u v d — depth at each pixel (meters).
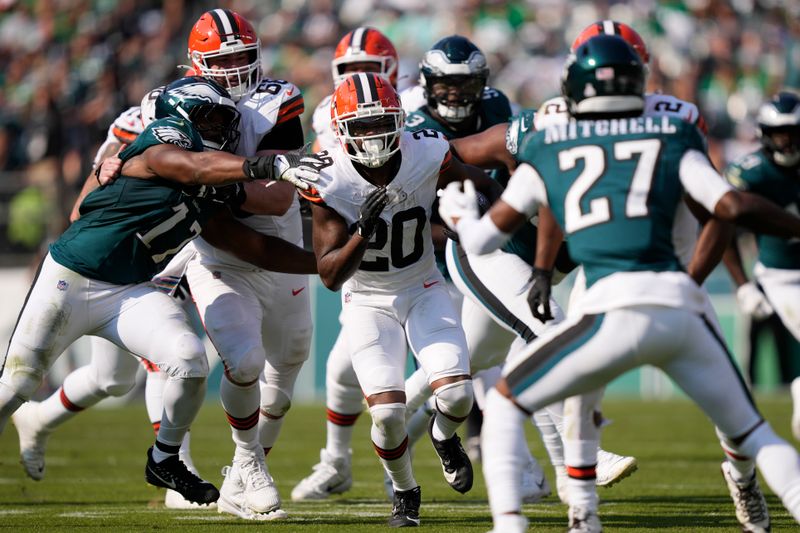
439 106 18.12
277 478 21.56
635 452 24.62
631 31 15.74
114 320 14.27
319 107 20.64
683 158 10.85
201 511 16.78
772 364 38.09
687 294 10.59
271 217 16.30
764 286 20.25
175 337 14.05
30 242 40.19
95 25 47.31
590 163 10.90
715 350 10.67
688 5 48.28
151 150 14.01
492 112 18.72
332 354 18.33
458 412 14.70
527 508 17.08
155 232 14.33
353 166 14.16
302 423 31.44
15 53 47.56
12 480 21.00
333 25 48.28
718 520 14.95
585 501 12.00
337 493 19.08
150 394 17.72
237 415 15.81
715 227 12.17
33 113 45.03
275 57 47.41
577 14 48.16
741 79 47.22
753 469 12.88
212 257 16.22
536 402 10.86
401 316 15.13
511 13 47.94
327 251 14.07
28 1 48.56
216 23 16.55
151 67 46.41
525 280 15.84
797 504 10.35
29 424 18.73
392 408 14.30
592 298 10.69
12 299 39.72
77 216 14.93
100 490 19.50
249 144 16.22
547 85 46.12
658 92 15.80
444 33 47.81
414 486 14.89
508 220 11.21
